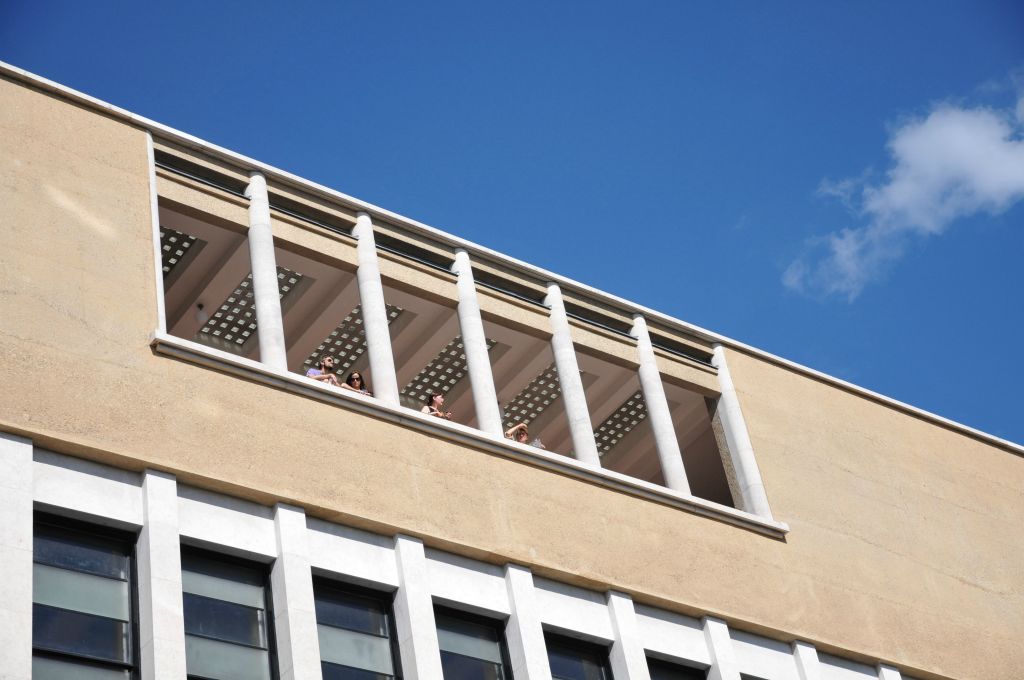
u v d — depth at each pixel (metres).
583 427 30.78
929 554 34.94
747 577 30.70
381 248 30.77
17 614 21.05
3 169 26.12
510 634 26.47
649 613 28.81
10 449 22.72
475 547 26.70
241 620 23.84
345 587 25.23
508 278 32.38
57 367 24.03
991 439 39.81
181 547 23.86
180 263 31.31
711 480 38.22
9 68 27.45
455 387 35.94
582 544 28.34
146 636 22.25
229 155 29.42
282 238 29.22
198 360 25.61
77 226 26.17
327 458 25.95
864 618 32.16
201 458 24.48
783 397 35.62
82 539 23.03
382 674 24.72
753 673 29.58
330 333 33.66
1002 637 34.53
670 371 34.09
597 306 33.75
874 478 35.62
